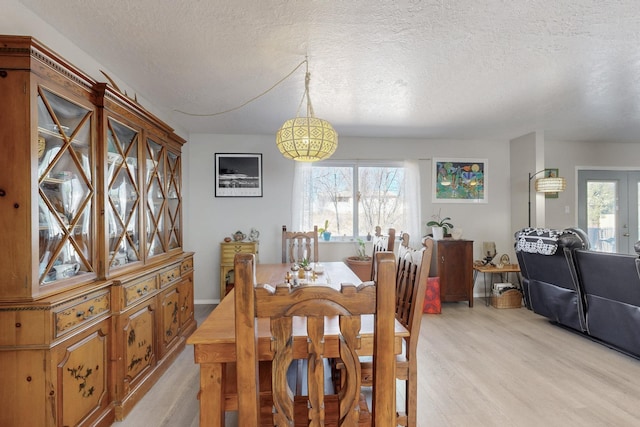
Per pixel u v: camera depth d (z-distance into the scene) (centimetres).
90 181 162
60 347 135
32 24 157
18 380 128
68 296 138
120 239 187
